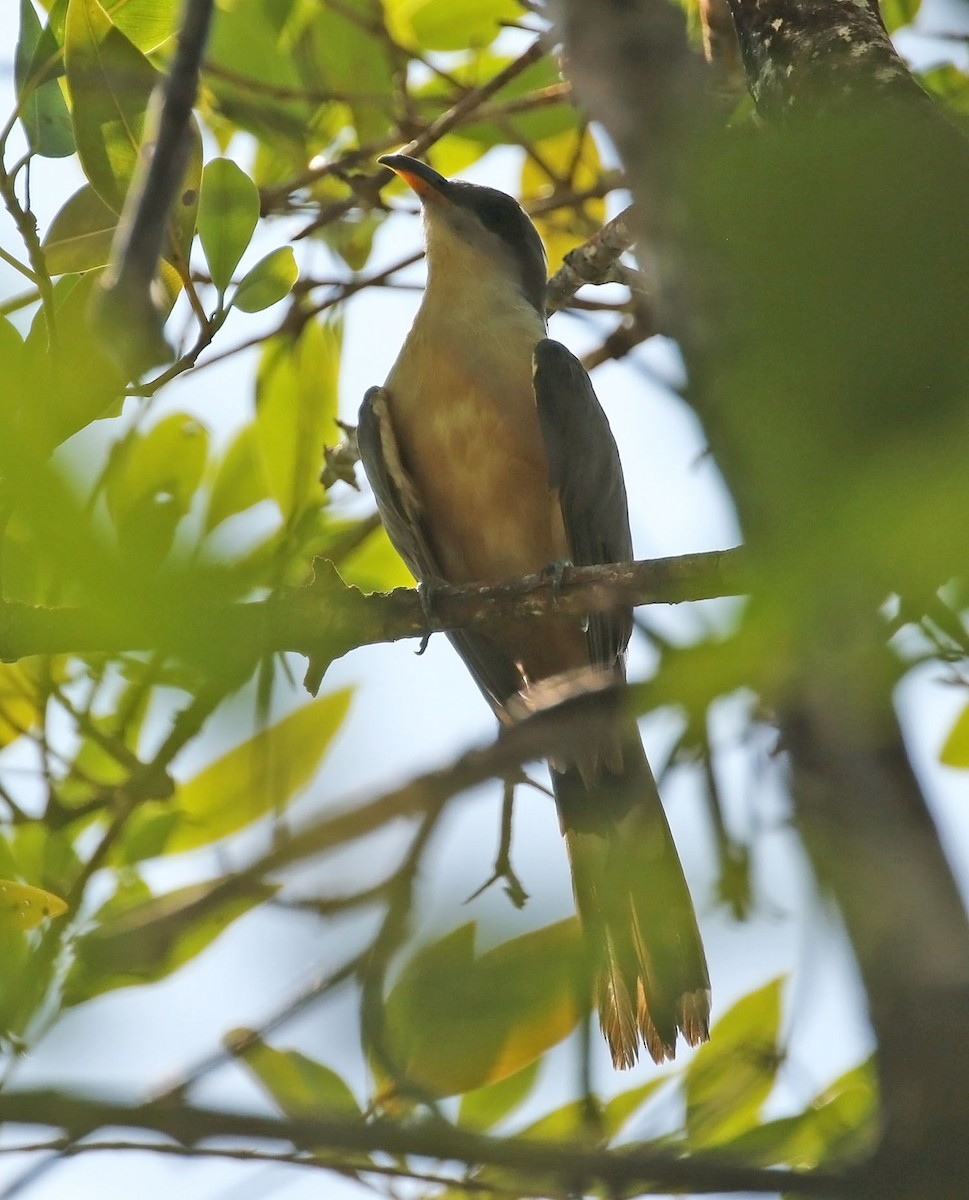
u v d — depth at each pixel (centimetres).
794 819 287
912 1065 265
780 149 174
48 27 736
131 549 209
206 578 217
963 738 675
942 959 262
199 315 689
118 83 680
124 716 753
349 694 403
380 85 1062
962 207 168
